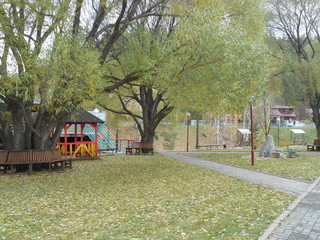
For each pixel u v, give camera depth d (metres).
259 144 36.69
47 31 10.54
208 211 6.26
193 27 9.89
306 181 10.02
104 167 14.38
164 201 7.31
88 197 7.93
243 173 12.07
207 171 12.74
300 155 20.09
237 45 10.35
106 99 22.31
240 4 13.44
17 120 12.73
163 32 14.65
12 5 9.88
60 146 19.20
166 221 5.59
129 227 5.26
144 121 23.23
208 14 10.37
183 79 10.70
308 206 6.62
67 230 5.17
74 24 12.04
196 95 10.81
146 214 6.12
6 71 9.61
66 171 13.01
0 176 11.63
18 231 5.15
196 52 9.87
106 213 6.29
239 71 11.00
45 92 10.41
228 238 4.56
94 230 5.14
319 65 24.62
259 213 6.02
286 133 54.78
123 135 51.12
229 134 48.56
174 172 12.54
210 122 45.00
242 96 14.41
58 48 9.05
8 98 11.16
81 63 9.57
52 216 6.12
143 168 13.94
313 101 28.14
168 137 45.94
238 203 6.95
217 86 10.86
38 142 12.94
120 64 15.37
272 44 27.47
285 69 25.52
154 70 11.18
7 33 9.27
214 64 10.20
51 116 12.58
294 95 26.78
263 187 8.98
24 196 8.11
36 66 9.12
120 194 8.27
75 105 12.16
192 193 8.24
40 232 5.09
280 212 6.09
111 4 11.45
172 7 12.94
